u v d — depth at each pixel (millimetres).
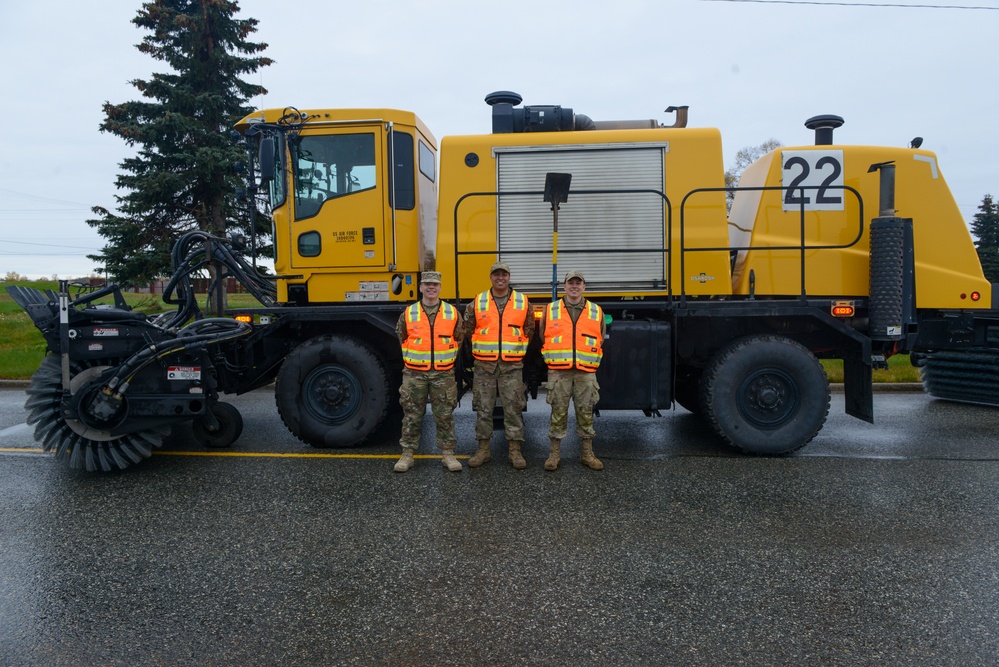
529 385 6449
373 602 3389
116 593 3500
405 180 6445
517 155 6469
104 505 4820
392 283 6480
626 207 6359
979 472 5480
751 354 5902
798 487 5105
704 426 7227
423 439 6766
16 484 5328
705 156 6320
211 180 19188
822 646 2971
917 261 6289
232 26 20547
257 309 6273
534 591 3486
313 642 3031
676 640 3023
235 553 3980
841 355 6598
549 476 5434
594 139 6395
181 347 5621
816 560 3830
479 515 4559
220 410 6348
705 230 6270
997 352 7211
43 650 2986
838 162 6316
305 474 5531
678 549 3992
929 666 2816
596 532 4250
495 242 6477
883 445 6391
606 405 6012
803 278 6039
